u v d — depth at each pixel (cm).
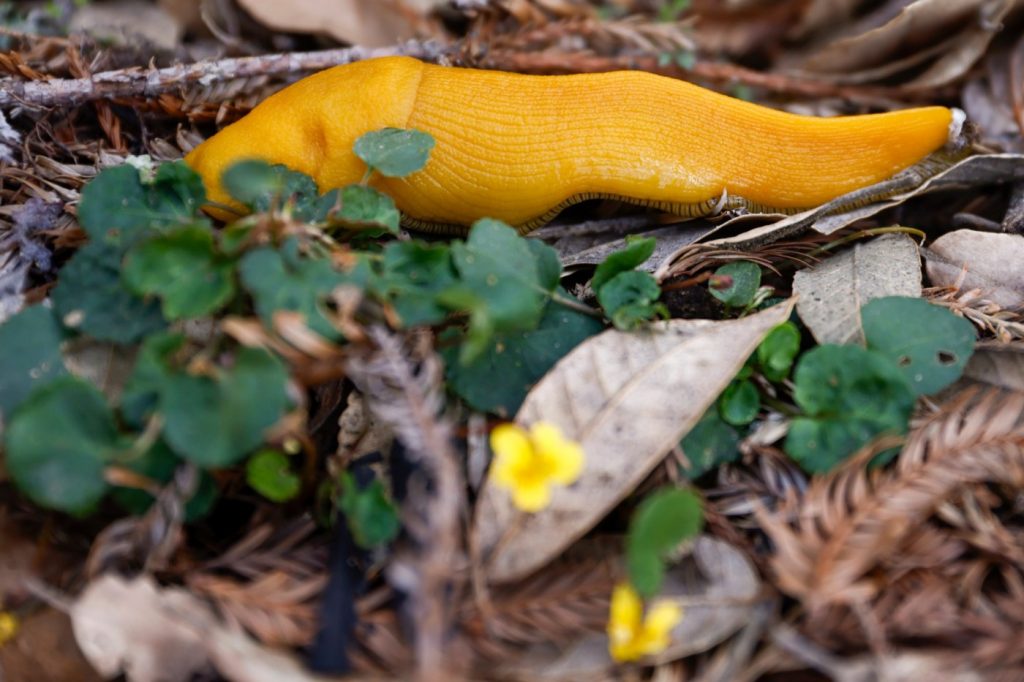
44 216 32
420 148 32
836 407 30
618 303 31
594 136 34
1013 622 28
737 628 28
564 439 29
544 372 31
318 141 34
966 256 34
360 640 28
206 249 29
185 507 29
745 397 30
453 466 28
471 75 35
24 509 30
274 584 29
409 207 35
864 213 34
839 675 27
